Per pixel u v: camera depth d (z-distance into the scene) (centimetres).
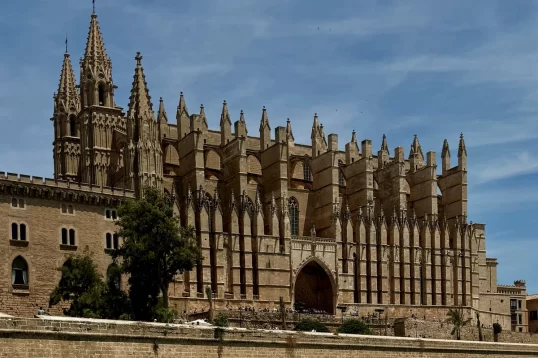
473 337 13350
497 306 16538
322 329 11250
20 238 9950
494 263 18088
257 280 13200
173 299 12112
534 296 18888
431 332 12638
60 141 14025
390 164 15500
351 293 14200
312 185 15100
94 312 9294
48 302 10031
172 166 13712
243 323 11356
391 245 14862
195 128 13188
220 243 12888
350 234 14388
